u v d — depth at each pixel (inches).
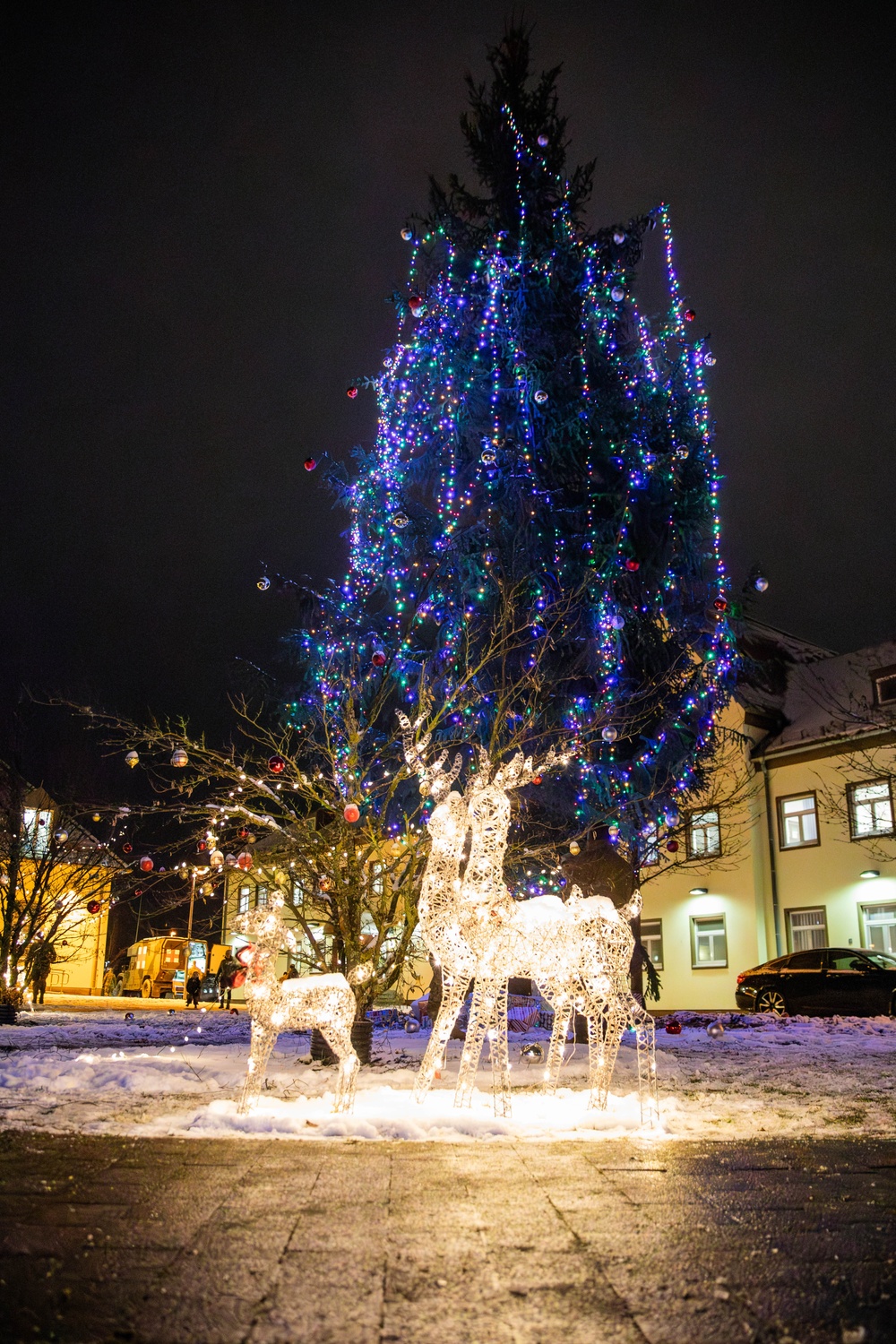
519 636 559.5
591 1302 107.0
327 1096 254.2
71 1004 1059.9
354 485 620.4
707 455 633.6
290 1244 126.3
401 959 371.9
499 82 729.0
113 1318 100.0
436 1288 110.7
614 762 549.3
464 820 249.4
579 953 247.6
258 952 237.5
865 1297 109.3
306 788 371.2
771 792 1157.1
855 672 1162.6
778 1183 165.3
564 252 646.5
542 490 600.4
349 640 496.4
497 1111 235.3
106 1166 172.1
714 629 607.5
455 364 637.9
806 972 823.1
